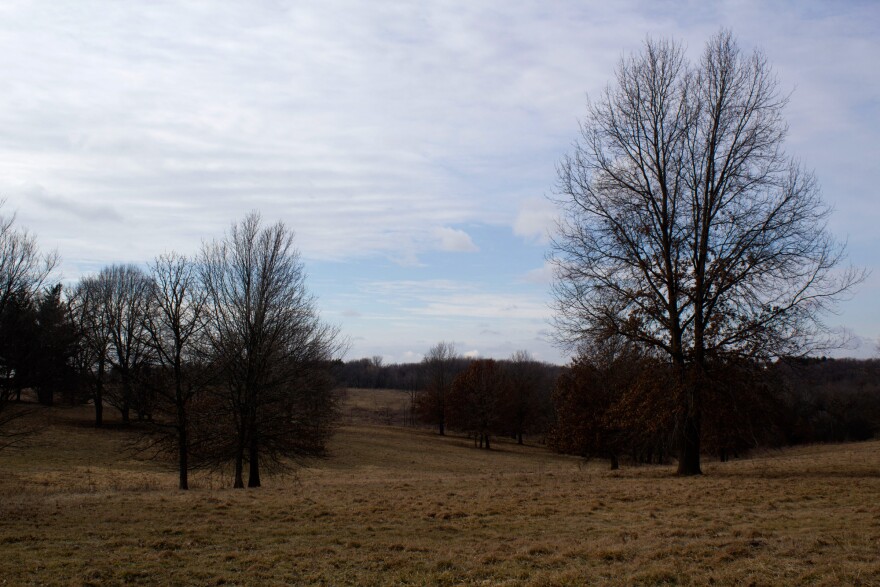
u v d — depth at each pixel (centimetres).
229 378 2747
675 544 1050
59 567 966
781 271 1959
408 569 961
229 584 894
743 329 1972
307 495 1834
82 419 5894
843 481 1758
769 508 1376
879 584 784
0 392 2748
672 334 2088
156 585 886
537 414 8669
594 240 2220
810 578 828
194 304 2758
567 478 2255
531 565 968
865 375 6475
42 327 2953
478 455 6531
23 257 2769
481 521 1341
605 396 3922
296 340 2878
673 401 2023
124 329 5178
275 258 2859
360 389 14825
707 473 2230
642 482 1972
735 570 880
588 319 2192
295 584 895
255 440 2758
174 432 2767
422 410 9219
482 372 8175
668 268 2105
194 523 1334
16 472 3500
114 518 1391
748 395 1964
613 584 849
